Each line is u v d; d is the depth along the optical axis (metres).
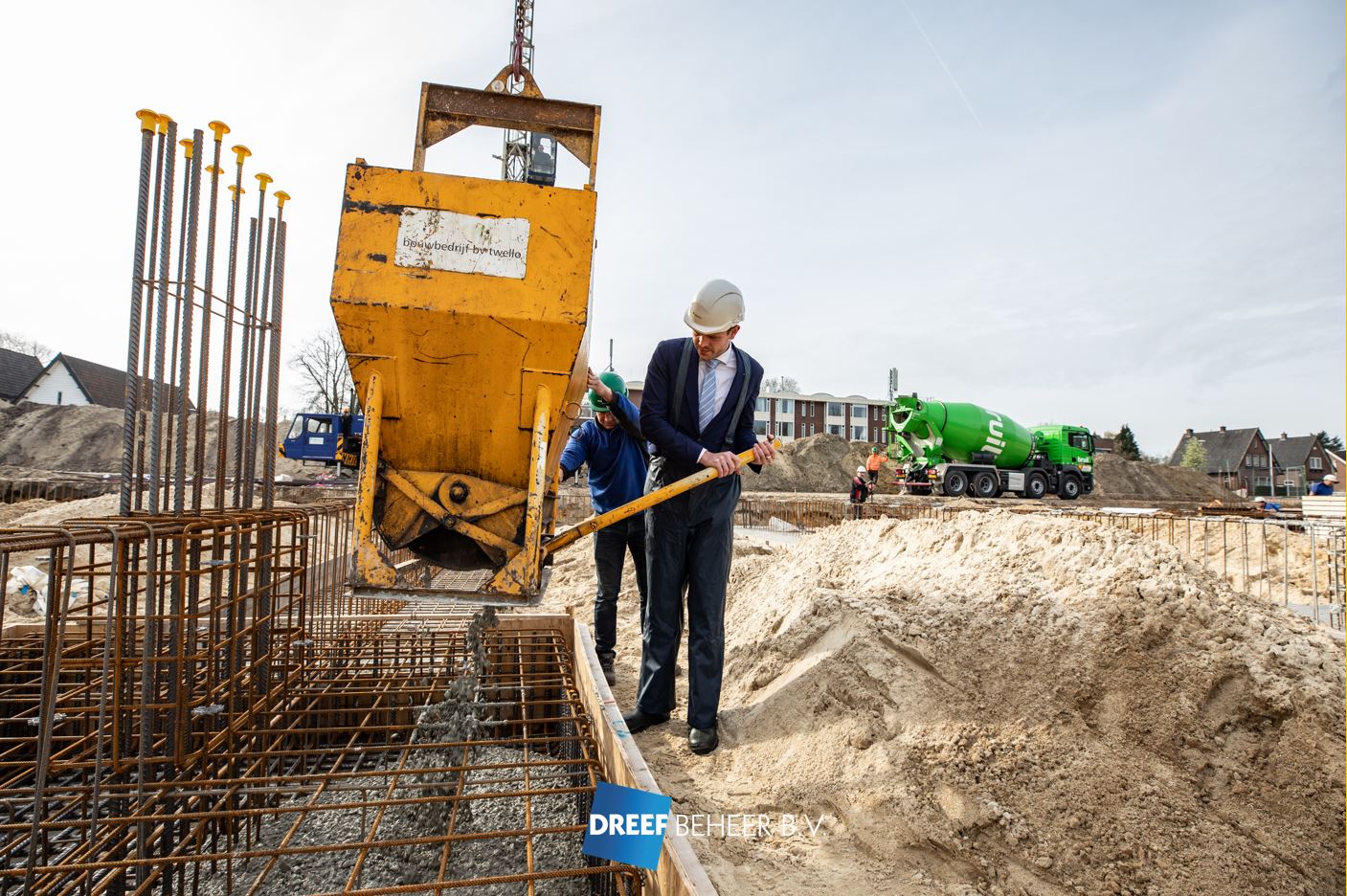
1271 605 3.59
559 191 2.44
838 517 18.72
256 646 2.69
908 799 2.64
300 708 3.35
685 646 5.18
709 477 3.03
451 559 2.73
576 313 2.38
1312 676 2.94
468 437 2.52
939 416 22.81
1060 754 2.79
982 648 3.33
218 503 2.77
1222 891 2.38
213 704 2.50
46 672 1.76
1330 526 9.07
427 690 3.52
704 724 3.33
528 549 2.36
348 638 4.14
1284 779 2.68
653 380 3.33
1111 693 2.99
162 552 2.27
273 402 3.14
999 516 4.69
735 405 3.35
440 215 2.40
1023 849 2.49
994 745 2.84
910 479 23.66
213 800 2.35
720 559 3.34
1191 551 10.90
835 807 2.73
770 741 3.27
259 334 3.10
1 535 1.64
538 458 2.41
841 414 59.56
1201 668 2.98
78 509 11.07
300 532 3.61
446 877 2.55
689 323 3.18
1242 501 42.41
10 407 41.00
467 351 2.39
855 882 2.38
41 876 2.03
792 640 3.88
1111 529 3.88
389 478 2.47
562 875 1.90
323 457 23.11
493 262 2.39
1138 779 2.70
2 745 3.43
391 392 2.45
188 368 2.54
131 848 2.23
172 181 2.49
